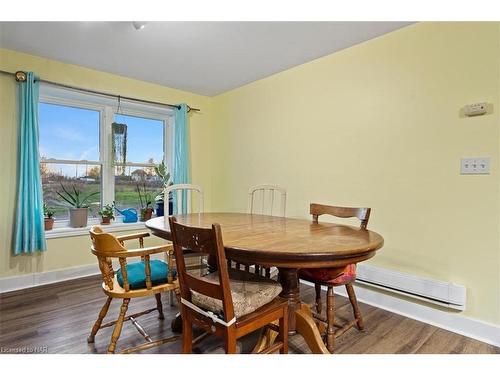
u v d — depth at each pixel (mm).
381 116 2336
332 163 2688
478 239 1876
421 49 2107
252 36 2355
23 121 2611
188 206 3781
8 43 2479
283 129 3139
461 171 1936
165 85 3586
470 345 1786
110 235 1513
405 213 2211
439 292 1971
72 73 2936
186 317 1416
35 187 2670
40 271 2795
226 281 1186
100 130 3398
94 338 1796
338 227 1861
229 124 3812
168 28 2234
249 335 1894
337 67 2633
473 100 1881
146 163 3787
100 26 2203
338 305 2365
